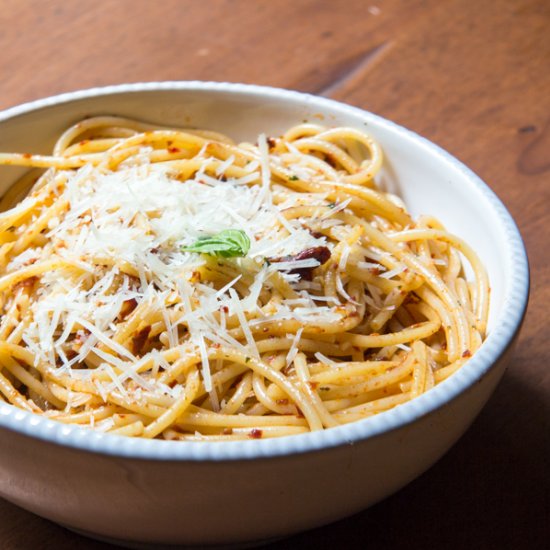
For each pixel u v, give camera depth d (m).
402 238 0.62
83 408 0.56
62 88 0.79
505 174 0.74
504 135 0.77
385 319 0.59
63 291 0.58
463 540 0.56
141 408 0.55
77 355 0.57
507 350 0.53
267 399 0.56
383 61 0.83
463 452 0.60
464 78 0.82
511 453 0.60
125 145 0.65
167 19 0.86
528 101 0.80
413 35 0.85
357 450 0.50
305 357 0.57
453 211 0.63
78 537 0.56
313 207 0.61
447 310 0.60
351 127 0.66
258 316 0.57
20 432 0.50
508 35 0.85
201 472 0.49
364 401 0.57
